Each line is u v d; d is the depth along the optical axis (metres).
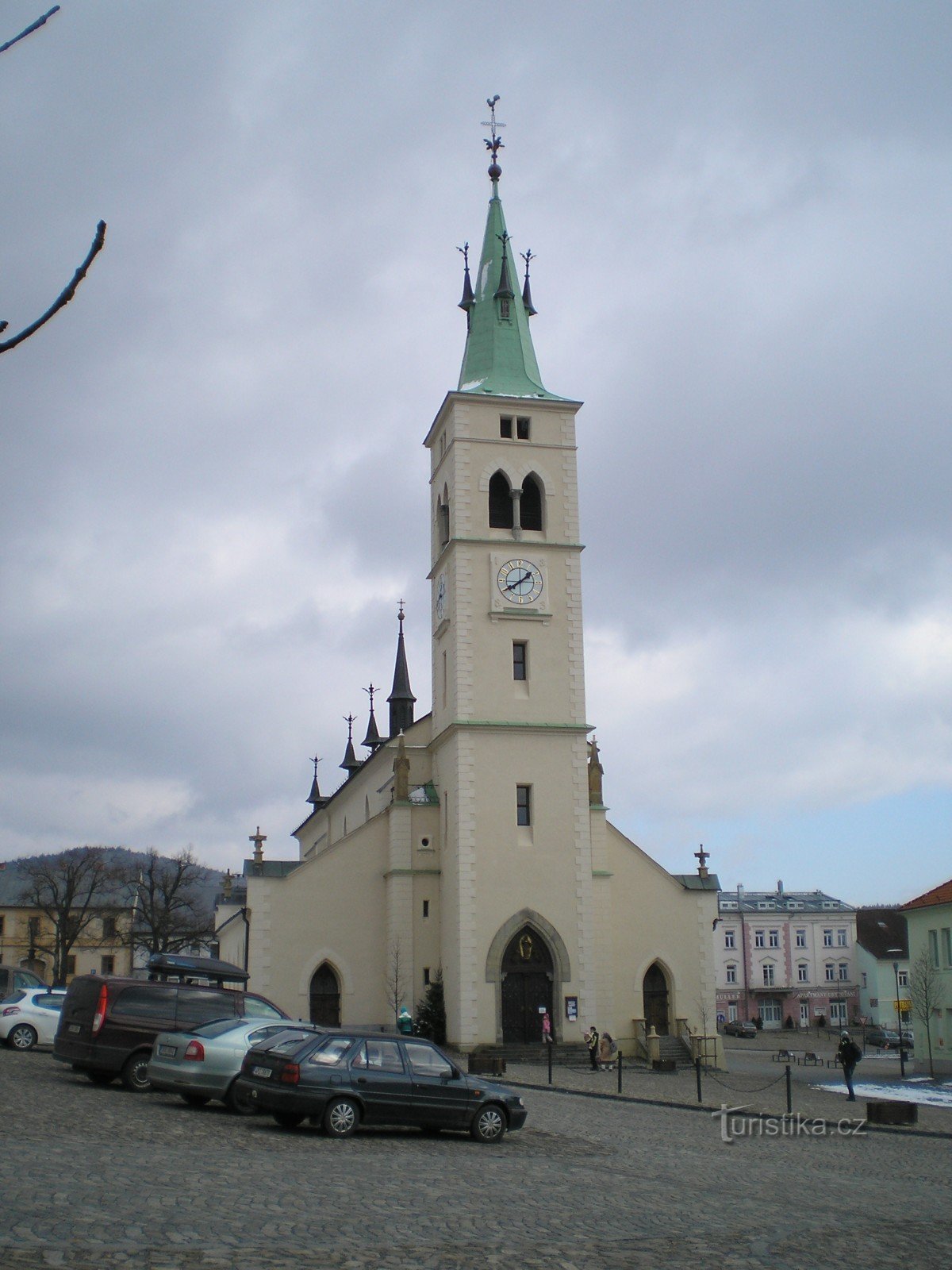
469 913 61.56
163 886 110.56
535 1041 61.47
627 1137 31.17
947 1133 34.81
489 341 71.12
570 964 62.16
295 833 113.50
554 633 66.00
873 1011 147.88
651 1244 16.84
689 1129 34.03
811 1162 28.16
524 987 61.94
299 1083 26.58
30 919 129.12
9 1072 34.91
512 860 62.69
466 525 66.19
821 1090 51.59
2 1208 15.55
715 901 67.75
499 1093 28.53
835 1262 16.53
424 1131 29.17
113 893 138.38
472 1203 19.06
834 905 155.00
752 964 148.88
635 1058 64.31
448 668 66.25
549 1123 33.47
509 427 68.31
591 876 63.75
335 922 65.00
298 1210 17.27
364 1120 26.95
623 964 66.19
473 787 62.97
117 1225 15.22
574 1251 16.00
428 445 74.12
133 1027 32.56
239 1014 33.59
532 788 63.78
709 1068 62.03
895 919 153.75
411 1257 14.91
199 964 38.91
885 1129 35.69
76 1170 18.95
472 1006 60.75
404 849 65.38
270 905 64.38
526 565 66.31
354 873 65.75
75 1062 32.59
